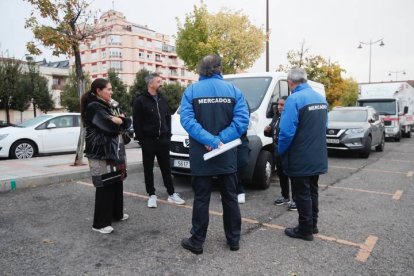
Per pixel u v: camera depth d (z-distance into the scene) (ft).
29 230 13.16
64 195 18.53
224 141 10.59
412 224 13.96
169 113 16.57
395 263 10.41
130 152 35.06
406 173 25.59
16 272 9.78
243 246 11.69
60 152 35.86
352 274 9.73
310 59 89.92
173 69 269.23
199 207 11.08
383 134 40.81
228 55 81.56
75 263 10.38
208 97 10.73
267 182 20.31
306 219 12.11
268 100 20.44
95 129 12.34
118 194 14.10
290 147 12.11
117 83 127.44
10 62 92.58
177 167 19.15
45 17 23.89
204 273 9.77
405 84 60.95
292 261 10.54
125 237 12.50
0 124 79.00
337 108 39.81
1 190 19.31
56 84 167.53
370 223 14.10
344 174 25.21
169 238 12.41
